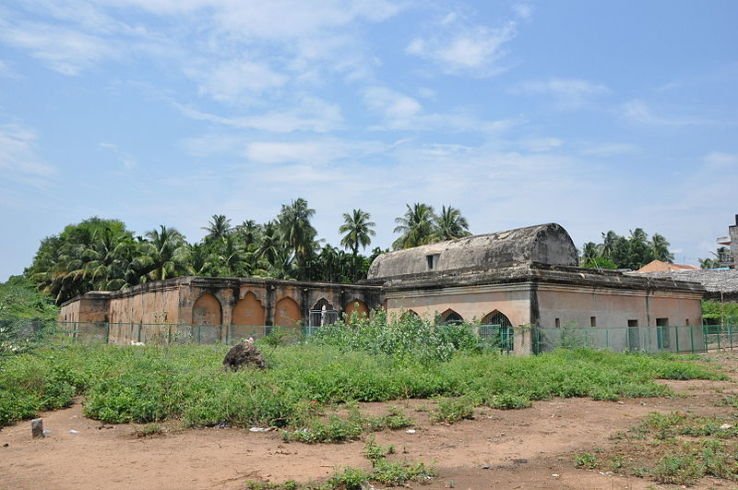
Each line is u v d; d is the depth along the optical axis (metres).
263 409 9.84
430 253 34.00
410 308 28.88
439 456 7.99
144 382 11.14
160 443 8.52
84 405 11.08
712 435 9.34
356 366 14.88
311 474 6.92
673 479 6.88
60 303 57.09
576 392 14.02
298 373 13.12
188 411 9.84
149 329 28.89
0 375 12.12
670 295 29.95
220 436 8.98
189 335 25.52
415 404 12.16
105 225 73.44
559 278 23.91
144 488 6.38
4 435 9.11
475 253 31.31
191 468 7.18
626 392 13.93
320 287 32.19
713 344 31.45
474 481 6.84
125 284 51.34
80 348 21.16
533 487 6.62
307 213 60.59
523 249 29.00
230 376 12.57
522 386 13.75
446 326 21.81
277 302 30.88
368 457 7.71
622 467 7.43
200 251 54.81
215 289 28.89
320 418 10.16
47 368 13.27
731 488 6.57
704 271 44.88
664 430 9.65
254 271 58.72
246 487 6.42
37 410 10.87
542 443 8.88
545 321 23.36
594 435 9.48
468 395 12.66
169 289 29.70
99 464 7.36
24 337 17.70
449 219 63.78
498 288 24.38
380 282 34.94
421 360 17.08
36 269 67.00
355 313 24.11
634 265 86.38
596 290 25.61
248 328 28.16
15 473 6.96
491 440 9.05
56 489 6.34
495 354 20.11
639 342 26.20
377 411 11.16
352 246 63.16
